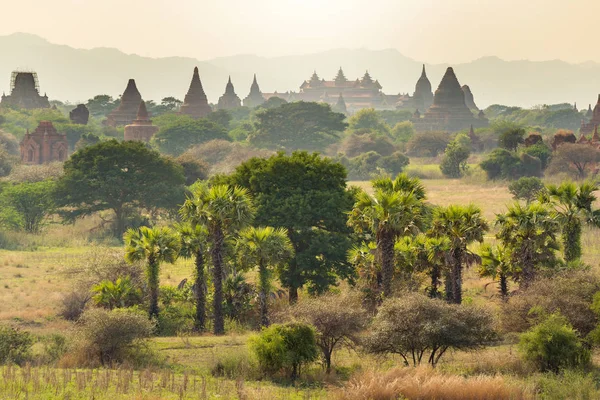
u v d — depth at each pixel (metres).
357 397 43.31
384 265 74.00
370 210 74.56
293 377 51.78
